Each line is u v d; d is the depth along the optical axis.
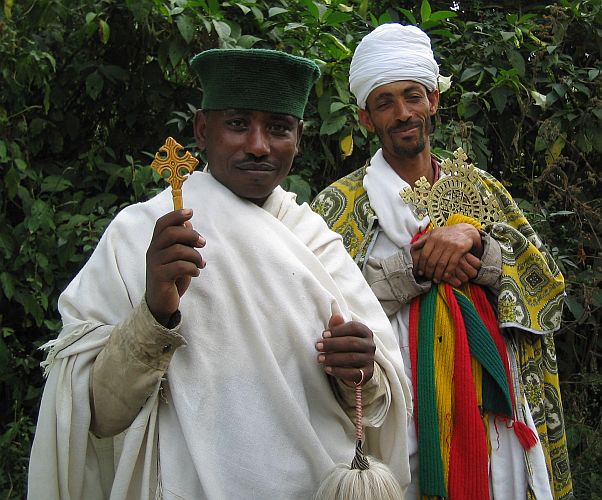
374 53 2.35
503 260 2.36
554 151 3.59
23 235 3.08
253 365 1.61
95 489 1.67
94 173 3.27
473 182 2.45
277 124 1.70
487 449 2.20
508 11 4.07
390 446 1.79
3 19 3.28
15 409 3.09
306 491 1.59
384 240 2.39
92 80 3.21
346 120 3.23
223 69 1.66
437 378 2.20
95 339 1.61
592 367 3.65
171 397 1.60
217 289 1.62
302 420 1.60
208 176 1.75
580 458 3.46
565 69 3.69
